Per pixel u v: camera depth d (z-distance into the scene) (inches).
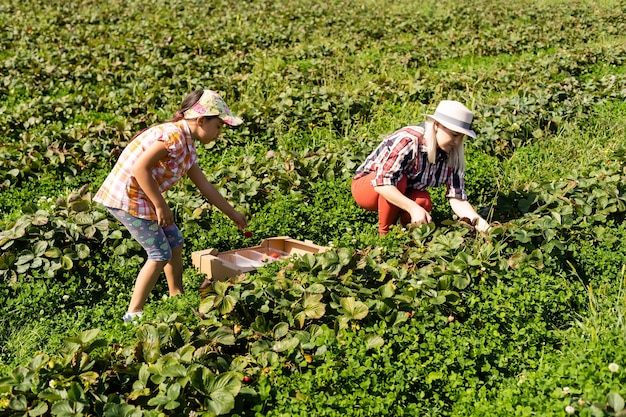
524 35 634.2
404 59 540.7
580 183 260.1
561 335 179.3
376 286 193.2
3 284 207.0
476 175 300.5
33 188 290.7
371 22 684.1
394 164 219.9
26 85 433.7
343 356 162.9
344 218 257.1
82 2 785.6
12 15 696.4
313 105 377.7
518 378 164.1
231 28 654.5
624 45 581.9
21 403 140.9
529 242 221.5
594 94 423.2
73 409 139.9
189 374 146.1
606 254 222.4
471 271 197.8
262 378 150.5
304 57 556.7
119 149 319.9
